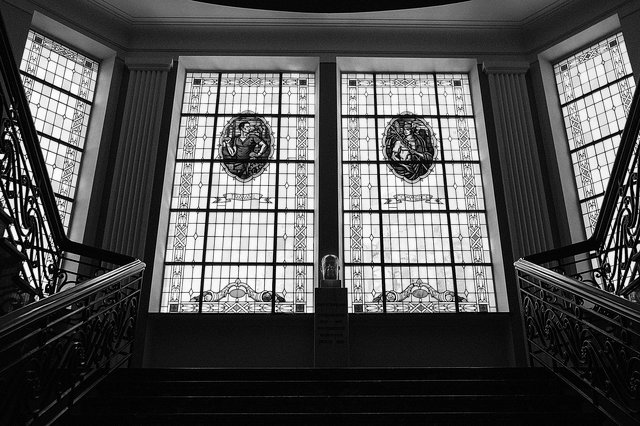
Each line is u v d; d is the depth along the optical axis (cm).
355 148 1125
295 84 1170
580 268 965
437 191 1095
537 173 1049
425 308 1006
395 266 1036
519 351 934
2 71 491
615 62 1072
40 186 588
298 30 1153
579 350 502
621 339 452
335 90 1128
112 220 1000
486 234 1061
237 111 1153
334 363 823
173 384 519
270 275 1027
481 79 1141
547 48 1130
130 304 632
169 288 1009
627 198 585
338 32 1155
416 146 1130
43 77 1047
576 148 1073
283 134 1138
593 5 1080
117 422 432
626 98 1040
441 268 1036
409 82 1173
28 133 547
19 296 536
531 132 1081
